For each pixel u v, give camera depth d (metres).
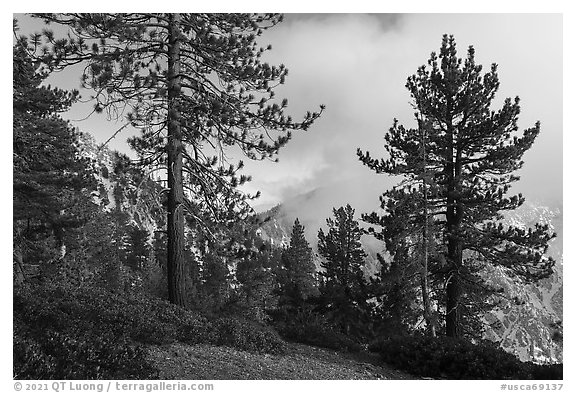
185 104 14.73
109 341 8.19
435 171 20.09
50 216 22.16
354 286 21.95
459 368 11.84
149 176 14.80
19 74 18.38
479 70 20.50
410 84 21.06
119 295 12.96
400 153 20.84
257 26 15.69
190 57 15.59
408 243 19.61
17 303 9.26
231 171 16.05
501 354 12.35
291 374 9.80
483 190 19.62
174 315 11.85
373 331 19.02
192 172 15.70
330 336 14.74
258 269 29.98
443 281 19.83
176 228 14.66
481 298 20.69
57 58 13.29
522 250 18.98
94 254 31.42
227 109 14.81
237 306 19.45
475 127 19.88
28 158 20.47
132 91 13.70
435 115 20.48
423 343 13.22
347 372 11.23
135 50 14.38
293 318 18.41
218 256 17.92
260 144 15.32
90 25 12.95
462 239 19.05
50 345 6.86
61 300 10.38
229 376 8.66
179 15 15.44
